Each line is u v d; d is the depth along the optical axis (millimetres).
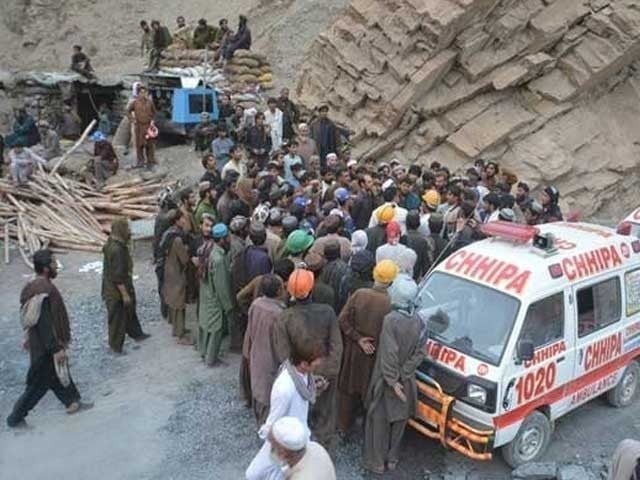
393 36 17953
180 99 19094
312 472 4363
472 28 17422
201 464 7473
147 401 8672
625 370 8500
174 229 10016
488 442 6801
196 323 10922
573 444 7918
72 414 8367
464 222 9773
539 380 7203
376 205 11156
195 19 31734
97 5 34500
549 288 7328
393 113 17891
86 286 12203
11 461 7445
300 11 26156
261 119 16375
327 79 19469
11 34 34188
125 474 7289
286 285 7406
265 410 7391
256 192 11258
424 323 6996
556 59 17922
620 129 18359
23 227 13938
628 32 17328
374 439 7129
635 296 8328
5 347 10086
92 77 23734
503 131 17594
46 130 18375
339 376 7492
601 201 17672
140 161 17672
